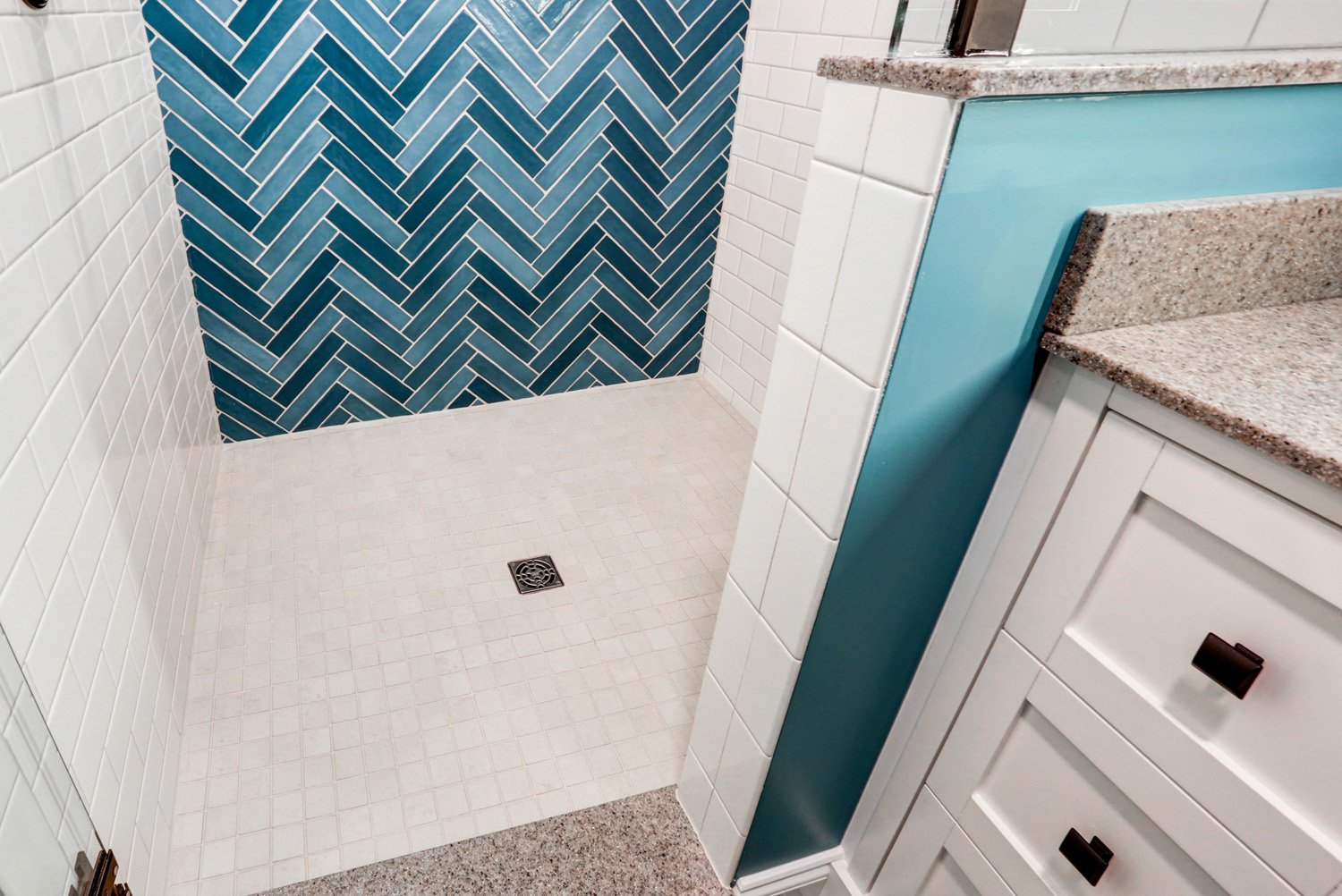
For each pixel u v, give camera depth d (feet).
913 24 2.08
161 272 5.56
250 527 6.43
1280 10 2.81
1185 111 2.26
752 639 3.33
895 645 3.23
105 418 3.84
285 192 6.58
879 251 2.22
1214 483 2.06
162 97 5.89
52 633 2.92
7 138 3.07
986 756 3.03
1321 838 1.97
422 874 4.04
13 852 2.12
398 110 6.64
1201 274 2.51
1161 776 2.34
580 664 5.38
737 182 8.07
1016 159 2.09
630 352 9.00
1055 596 2.63
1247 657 2.06
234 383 7.20
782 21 6.96
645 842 4.28
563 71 7.02
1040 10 2.28
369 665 5.22
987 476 2.82
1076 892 2.73
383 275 7.30
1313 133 2.57
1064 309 2.40
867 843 3.92
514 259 7.80
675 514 7.04
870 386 2.35
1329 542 1.83
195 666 5.11
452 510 6.83
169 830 4.07
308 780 4.45
